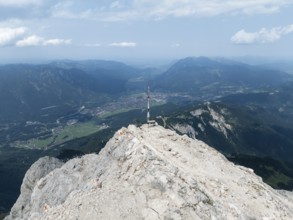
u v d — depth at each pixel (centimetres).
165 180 6091
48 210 6962
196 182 6384
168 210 5744
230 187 7088
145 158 6712
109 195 6312
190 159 7675
